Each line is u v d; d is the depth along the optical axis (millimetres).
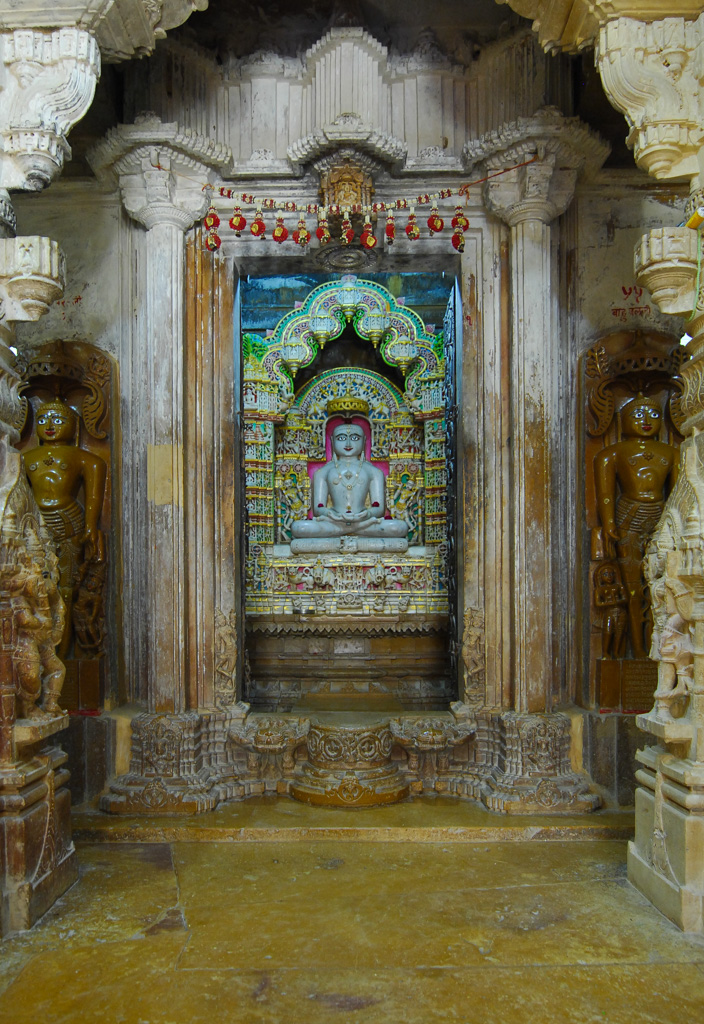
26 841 3680
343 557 7137
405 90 5844
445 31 5961
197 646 5688
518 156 5359
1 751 3660
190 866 4414
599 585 5664
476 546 5754
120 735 5453
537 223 5457
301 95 5887
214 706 5699
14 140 3670
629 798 5375
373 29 5984
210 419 5789
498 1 4215
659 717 3863
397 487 7883
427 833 4824
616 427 5824
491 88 5797
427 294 8000
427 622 6906
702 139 3723
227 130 5852
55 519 5641
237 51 6066
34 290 3664
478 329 5801
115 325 5926
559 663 5754
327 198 5543
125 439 5895
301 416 8070
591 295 5934
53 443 5730
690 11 3744
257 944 3490
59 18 3717
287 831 4840
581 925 3666
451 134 5828
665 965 3316
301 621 6914
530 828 4824
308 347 7445
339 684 7176
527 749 5246
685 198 5961
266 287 8156
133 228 5938
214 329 5848
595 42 4090
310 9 6020
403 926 3658
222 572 5777
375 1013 2969
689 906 3592
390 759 5680
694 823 3621
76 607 5605
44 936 3572
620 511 5684
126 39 4121
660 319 5879
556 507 5742
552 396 5641
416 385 7621
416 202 5570
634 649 5586
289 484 7984
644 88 3734
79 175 5965
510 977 3217
